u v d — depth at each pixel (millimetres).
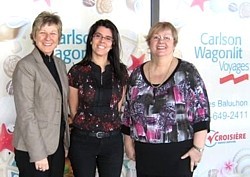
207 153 3834
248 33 3922
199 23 3719
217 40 3801
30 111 2420
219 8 3783
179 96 2590
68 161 3299
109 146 2729
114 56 2791
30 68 2434
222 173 3910
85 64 2750
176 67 2639
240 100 3936
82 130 2689
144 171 2689
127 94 2758
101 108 2713
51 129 2484
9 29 3133
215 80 3816
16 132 2551
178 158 2619
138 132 2670
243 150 3979
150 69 2697
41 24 2498
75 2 3299
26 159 2494
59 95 2533
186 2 3656
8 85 3156
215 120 3844
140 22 3510
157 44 2639
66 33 3283
